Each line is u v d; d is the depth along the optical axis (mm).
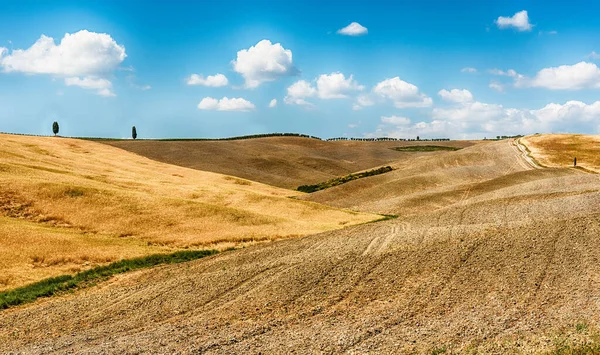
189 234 51750
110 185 70062
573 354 16734
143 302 30953
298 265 35219
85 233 50125
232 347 21734
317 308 27016
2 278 36812
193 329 25031
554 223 38375
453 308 24891
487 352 18172
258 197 72625
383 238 41156
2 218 50438
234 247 48094
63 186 59594
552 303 23984
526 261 30672
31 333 26547
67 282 36875
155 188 73500
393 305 26266
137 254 44500
